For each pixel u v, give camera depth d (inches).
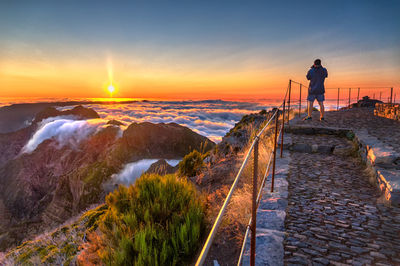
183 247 121.9
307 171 199.5
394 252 99.3
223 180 224.1
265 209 137.9
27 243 237.8
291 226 119.4
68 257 170.6
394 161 165.0
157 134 5428.2
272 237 110.0
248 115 581.3
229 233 132.3
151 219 139.6
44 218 3481.8
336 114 468.8
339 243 105.7
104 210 236.2
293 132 314.2
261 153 242.1
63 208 3523.6
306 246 103.4
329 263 92.7
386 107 405.1
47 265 168.4
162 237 124.2
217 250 122.7
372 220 124.8
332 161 224.7
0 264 197.0
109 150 4586.6
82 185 3560.5
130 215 142.3
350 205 141.5
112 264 113.5
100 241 146.4
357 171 198.8
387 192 143.1
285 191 161.0
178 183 172.7
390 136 237.8
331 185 171.2
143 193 161.6
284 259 95.0
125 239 118.5
